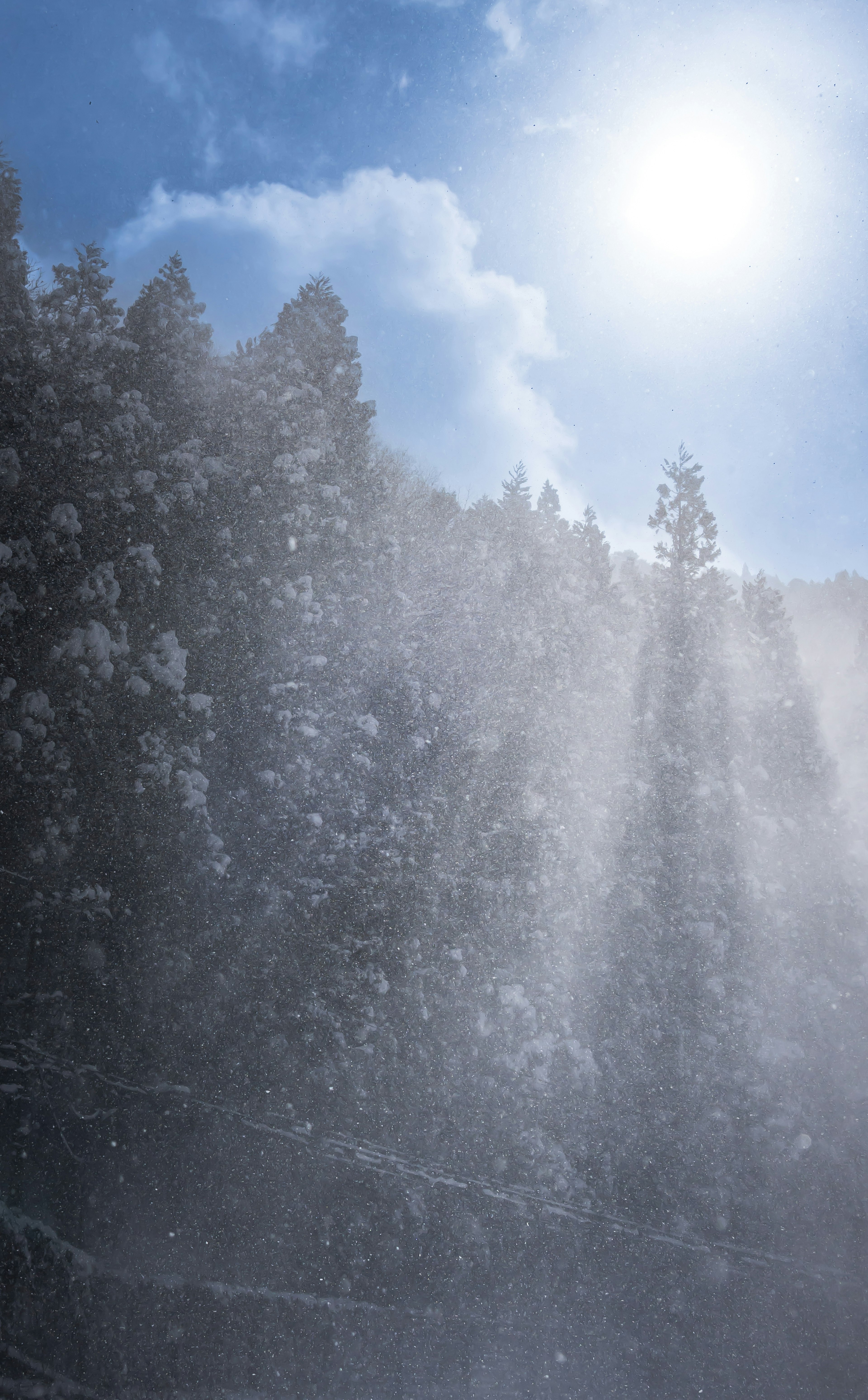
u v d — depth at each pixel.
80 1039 15.60
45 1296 11.09
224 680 20.84
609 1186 23.66
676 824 30.23
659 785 30.58
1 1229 10.85
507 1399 18.34
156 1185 14.82
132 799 16.84
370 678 23.23
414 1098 20.41
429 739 23.89
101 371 19.36
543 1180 21.81
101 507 17.56
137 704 17.28
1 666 16.06
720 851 31.27
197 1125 15.66
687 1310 22.36
